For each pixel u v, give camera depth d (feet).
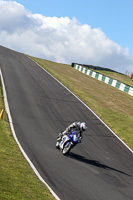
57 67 132.57
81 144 40.16
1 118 40.73
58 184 23.12
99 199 22.22
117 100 87.71
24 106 51.85
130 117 69.36
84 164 31.40
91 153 37.40
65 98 69.05
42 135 38.91
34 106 53.83
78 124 33.06
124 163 37.19
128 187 27.63
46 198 18.74
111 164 34.94
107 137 48.34
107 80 122.52
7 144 30.48
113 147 43.65
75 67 153.38
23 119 44.06
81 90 86.79
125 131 55.36
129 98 98.07
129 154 42.34
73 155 34.04
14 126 39.27
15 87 64.85
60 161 29.99
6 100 52.24
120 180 29.27
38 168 25.85
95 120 57.36
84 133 46.52
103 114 64.23
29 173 23.36
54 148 34.58
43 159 29.19
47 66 122.42
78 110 61.26
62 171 26.91
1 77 70.85
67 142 32.78
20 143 32.76
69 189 22.66
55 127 44.73
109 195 23.76
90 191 23.49
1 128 36.11
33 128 40.98
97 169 30.89
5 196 16.33
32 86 71.36
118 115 67.67
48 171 25.85
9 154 27.14
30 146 32.71
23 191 18.44
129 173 33.30
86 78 122.11
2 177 19.79
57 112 54.60
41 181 22.31
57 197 19.84
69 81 97.60
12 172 21.93
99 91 95.86
